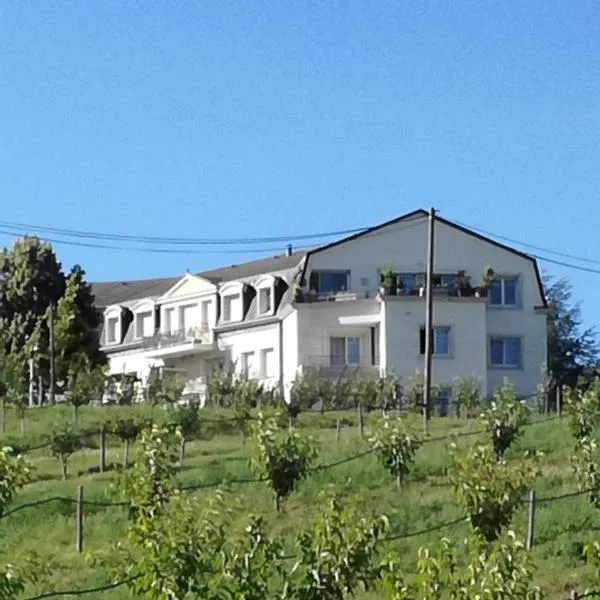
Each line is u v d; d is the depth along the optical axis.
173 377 102.25
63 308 123.69
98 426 79.62
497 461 48.81
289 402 86.31
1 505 49.25
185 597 33.88
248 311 126.25
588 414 63.47
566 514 51.03
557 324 157.00
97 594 43.31
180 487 57.09
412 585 33.56
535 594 31.66
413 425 69.94
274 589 36.22
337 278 119.44
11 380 84.56
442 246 120.50
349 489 58.09
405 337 116.19
